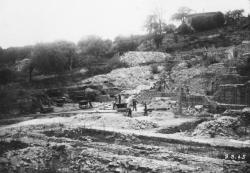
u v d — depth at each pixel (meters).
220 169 16.72
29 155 19.50
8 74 73.00
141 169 16.69
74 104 56.47
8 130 31.64
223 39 76.25
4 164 18.39
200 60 60.72
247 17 87.50
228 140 24.41
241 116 31.23
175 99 45.28
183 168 16.50
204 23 88.69
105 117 35.25
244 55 51.91
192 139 24.38
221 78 44.28
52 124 34.19
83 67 83.06
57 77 73.94
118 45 96.19
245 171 16.56
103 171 17.00
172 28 101.12
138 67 70.81
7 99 47.97
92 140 26.59
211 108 38.38
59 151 20.48
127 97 55.81
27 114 46.41
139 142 25.19
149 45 91.81
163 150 20.94
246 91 38.38
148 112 41.06
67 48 84.19
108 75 69.44
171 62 67.94
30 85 69.00
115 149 21.41
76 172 17.23
